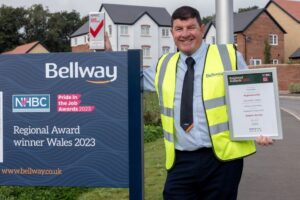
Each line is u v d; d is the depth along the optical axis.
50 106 5.66
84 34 82.44
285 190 8.53
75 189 8.48
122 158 5.53
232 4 8.93
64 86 5.62
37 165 5.72
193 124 4.50
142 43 76.31
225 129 4.55
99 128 5.57
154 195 8.05
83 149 5.62
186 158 4.55
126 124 5.51
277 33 67.62
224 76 4.54
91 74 5.55
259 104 4.53
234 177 4.55
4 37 94.56
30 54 5.66
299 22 70.50
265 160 11.71
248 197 8.05
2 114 5.75
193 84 4.55
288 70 56.47
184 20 4.55
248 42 65.81
